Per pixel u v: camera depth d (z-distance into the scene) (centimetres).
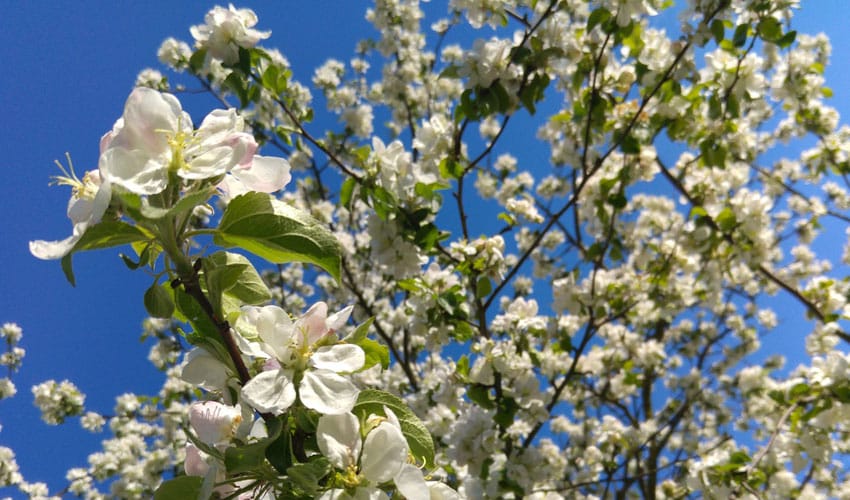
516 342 376
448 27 486
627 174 444
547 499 440
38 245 95
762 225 475
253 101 343
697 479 375
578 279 514
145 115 101
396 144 338
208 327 116
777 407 443
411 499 101
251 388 104
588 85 402
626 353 637
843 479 565
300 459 108
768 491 451
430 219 357
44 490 613
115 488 626
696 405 802
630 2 351
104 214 98
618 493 606
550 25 366
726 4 373
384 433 105
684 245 513
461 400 382
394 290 652
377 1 639
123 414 661
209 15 299
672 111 425
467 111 356
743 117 607
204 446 104
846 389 354
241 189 112
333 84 698
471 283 402
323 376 108
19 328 638
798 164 730
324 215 634
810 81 528
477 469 352
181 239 105
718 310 763
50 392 619
